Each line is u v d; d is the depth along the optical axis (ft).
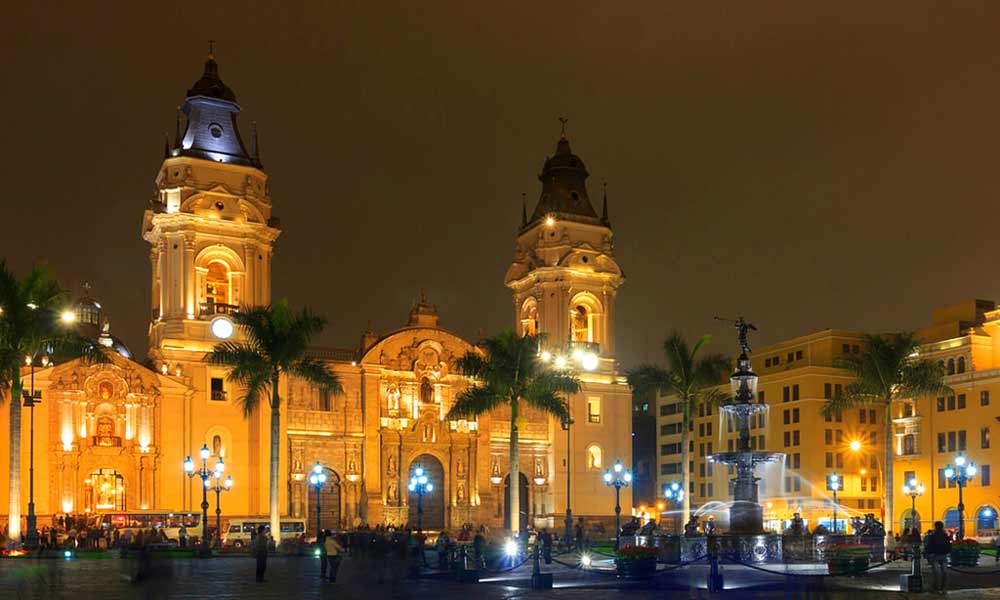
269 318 243.81
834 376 402.52
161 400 297.94
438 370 343.67
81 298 368.27
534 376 257.14
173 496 295.48
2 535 229.04
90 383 289.74
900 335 261.03
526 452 354.54
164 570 119.85
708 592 125.49
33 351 215.92
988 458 342.44
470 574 145.89
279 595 119.14
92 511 285.84
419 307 352.28
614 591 127.24
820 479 391.65
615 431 365.20
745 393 181.88
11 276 212.23
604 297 369.50
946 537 124.98
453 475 338.75
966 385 355.15
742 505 174.81
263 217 320.29
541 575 132.26
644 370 264.11
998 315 362.12
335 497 324.80
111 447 288.10
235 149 321.11
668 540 176.55
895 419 385.50
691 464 472.85
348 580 145.89
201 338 306.55
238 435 306.96
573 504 353.10
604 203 378.32
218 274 317.42
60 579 144.46
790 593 123.75
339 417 325.62
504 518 346.54
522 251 378.12
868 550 159.12
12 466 210.18
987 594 121.70
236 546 250.37
